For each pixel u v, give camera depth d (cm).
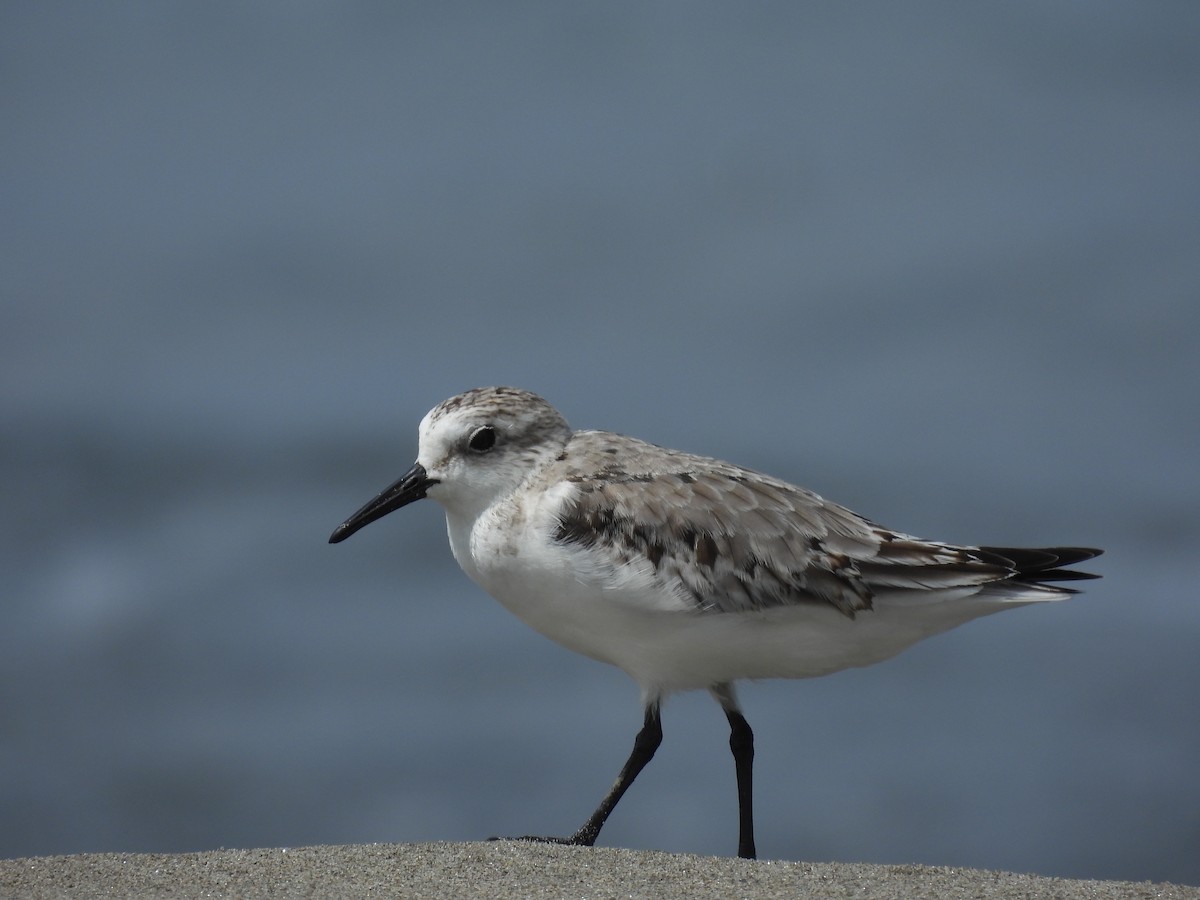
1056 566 951
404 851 822
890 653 951
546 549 902
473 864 796
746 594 901
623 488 913
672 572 895
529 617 942
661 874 784
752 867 802
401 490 945
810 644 923
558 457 944
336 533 941
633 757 934
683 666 930
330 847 834
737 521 910
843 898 745
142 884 752
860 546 918
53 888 743
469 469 934
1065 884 782
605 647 934
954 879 786
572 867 793
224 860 799
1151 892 768
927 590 916
